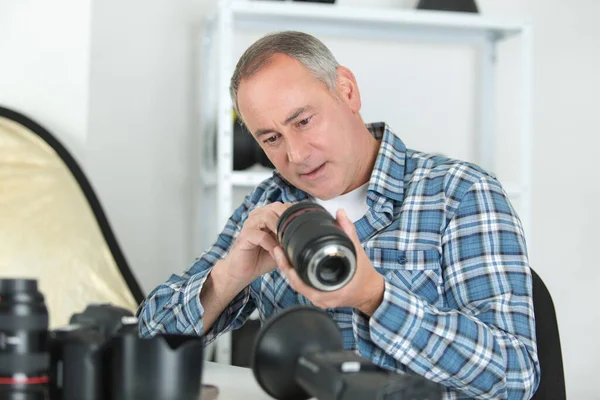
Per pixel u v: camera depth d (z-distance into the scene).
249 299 1.76
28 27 2.75
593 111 3.27
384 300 1.19
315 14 2.69
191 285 1.52
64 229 2.46
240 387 1.23
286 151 1.49
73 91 2.77
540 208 3.21
